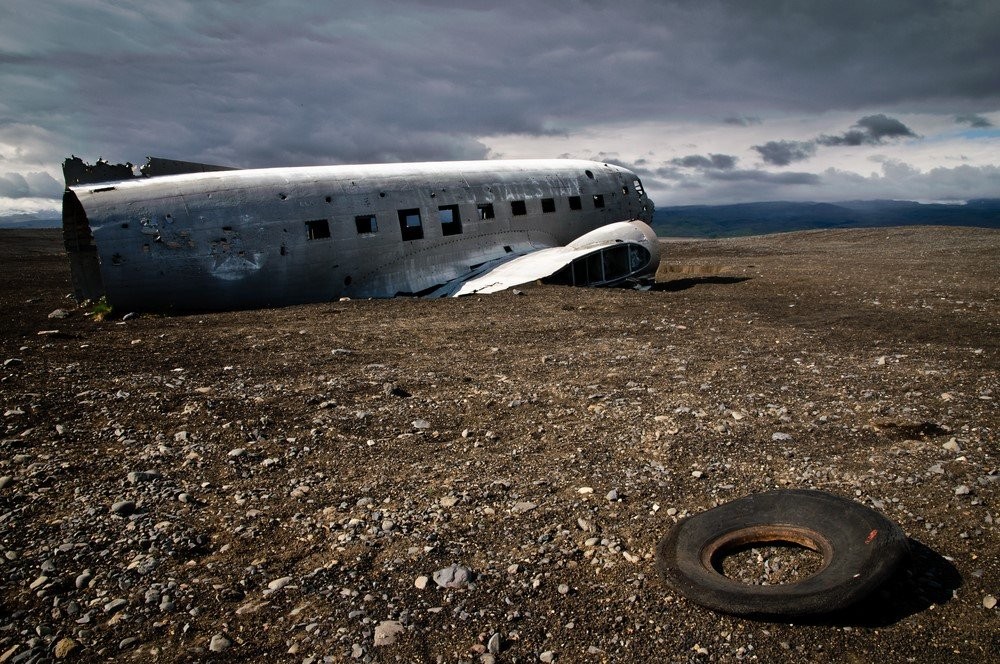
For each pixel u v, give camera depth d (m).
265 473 5.56
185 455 5.89
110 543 4.38
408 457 5.89
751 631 3.31
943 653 3.08
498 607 3.63
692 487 5.07
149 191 14.80
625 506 4.82
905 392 7.23
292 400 7.46
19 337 11.40
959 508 4.44
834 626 3.31
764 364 8.87
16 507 4.87
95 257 16.94
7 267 32.09
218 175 15.88
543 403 7.36
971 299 15.05
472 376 8.64
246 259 15.50
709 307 14.41
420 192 18.22
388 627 3.45
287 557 4.22
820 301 15.16
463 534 4.47
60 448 6.00
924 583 3.62
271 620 3.55
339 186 16.95
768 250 36.84
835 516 3.96
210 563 4.16
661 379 8.21
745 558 4.05
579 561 4.09
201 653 3.29
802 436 6.00
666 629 3.38
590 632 3.39
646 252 19.30
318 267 16.52
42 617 3.61
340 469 5.64
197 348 10.31
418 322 13.03
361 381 8.34
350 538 4.43
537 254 19.16
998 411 6.40
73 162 16.23
